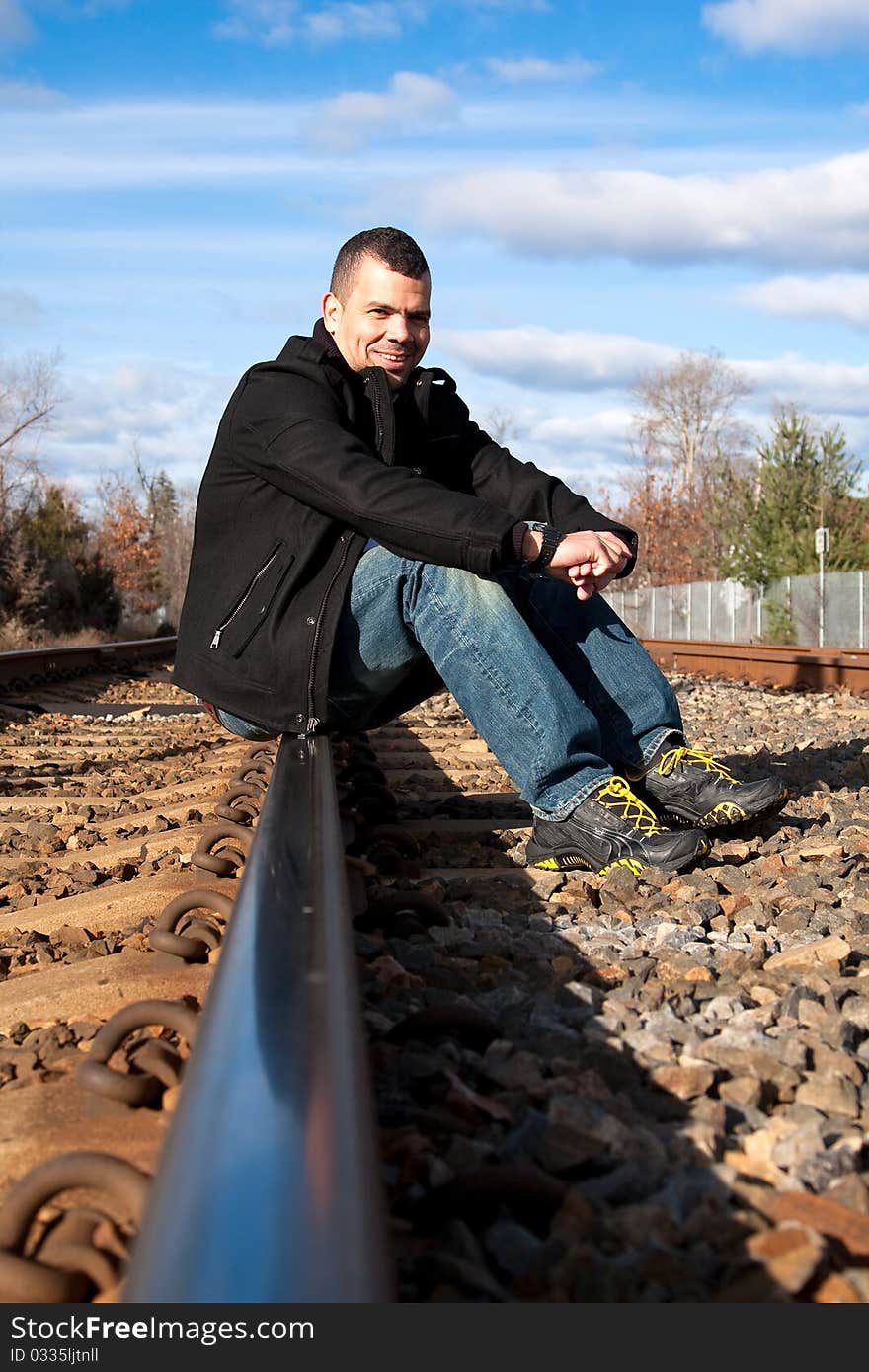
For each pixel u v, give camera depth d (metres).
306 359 3.36
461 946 2.66
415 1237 1.46
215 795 5.29
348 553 3.27
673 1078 1.86
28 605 30.98
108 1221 1.42
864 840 3.82
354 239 3.46
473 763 6.42
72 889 3.60
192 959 2.54
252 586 3.33
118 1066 2.02
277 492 3.32
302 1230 0.93
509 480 3.70
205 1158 1.03
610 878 3.20
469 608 3.26
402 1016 2.23
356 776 4.53
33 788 5.97
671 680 14.16
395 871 3.44
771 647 15.78
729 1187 1.54
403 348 3.46
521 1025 2.12
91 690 13.42
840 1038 2.07
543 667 3.29
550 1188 1.46
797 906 3.04
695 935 2.78
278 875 1.86
